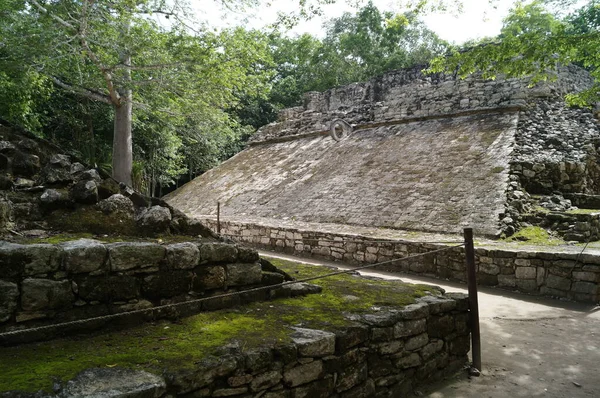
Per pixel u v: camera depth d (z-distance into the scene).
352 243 8.96
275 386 2.41
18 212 2.69
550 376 3.61
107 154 17.67
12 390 1.80
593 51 6.83
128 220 3.03
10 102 11.91
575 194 8.84
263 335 2.61
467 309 3.82
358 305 3.38
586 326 4.93
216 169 19.70
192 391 2.08
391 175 11.53
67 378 1.94
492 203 8.55
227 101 14.21
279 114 20.53
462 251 7.19
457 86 13.27
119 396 1.83
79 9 10.34
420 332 3.34
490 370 3.73
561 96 12.35
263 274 3.42
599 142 10.16
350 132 15.75
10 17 9.88
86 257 2.48
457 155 10.95
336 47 26.36
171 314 2.82
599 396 3.27
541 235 7.58
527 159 9.60
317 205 11.91
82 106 16.08
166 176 20.42
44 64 10.70
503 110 12.05
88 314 2.49
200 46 10.97
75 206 2.92
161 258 2.78
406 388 3.22
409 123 14.30
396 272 8.09
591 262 5.86
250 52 11.36
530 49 6.66
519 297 6.24
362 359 2.89
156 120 16.42
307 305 3.32
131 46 10.55
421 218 9.13
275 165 16.48
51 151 3.09
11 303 2.25
